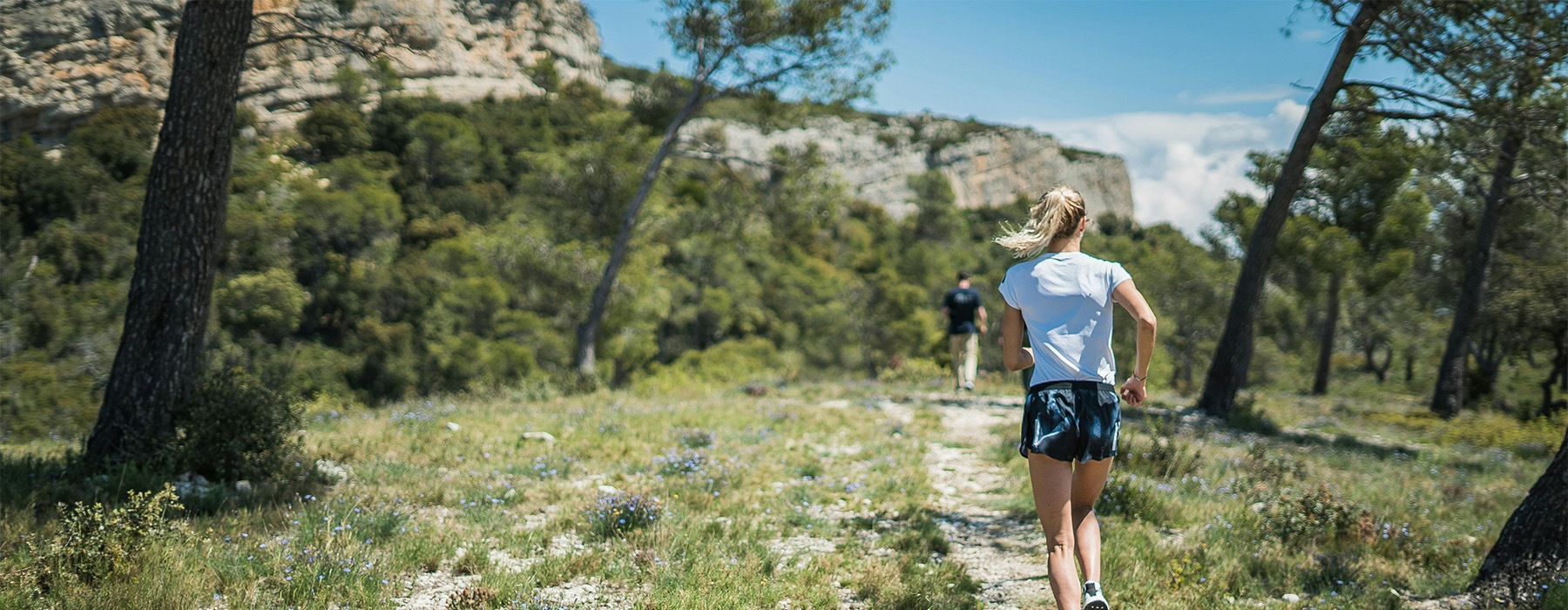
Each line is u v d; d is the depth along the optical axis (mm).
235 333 43438
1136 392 3266
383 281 49844
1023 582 4555
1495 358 28016
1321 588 4562
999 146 155500
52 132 57062
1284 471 8195
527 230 34656
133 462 6059
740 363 56188
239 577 3881
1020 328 3496
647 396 14812
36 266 39281
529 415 10992
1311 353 52719
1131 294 3227
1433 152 13219
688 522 5309
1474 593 4508
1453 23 11461
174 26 62469
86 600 3463
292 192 53531
